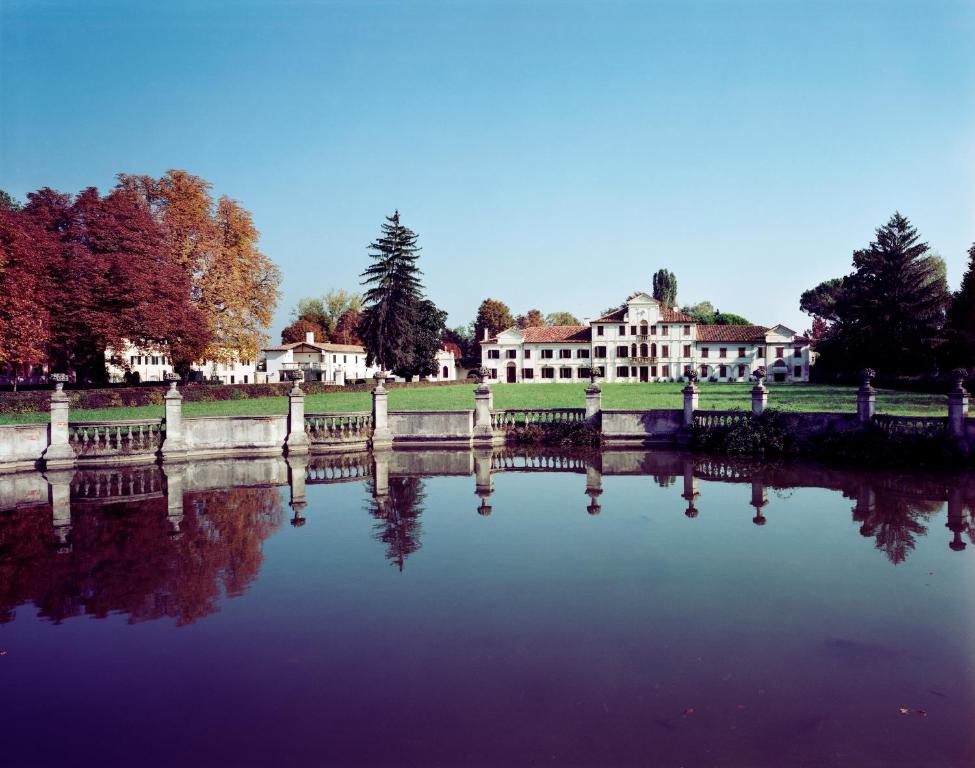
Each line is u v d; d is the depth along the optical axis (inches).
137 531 440.1
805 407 1304.1
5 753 188.5
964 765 176.9
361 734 195.3
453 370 3880.4
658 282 4576.8
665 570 339.9
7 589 325.4
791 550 373.4
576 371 3508.9
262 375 3376.0
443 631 267.6
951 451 665.6
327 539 412.8
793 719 200.4
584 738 191.3
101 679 233.0
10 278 1096.2
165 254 1537.9
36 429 742.5
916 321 2181.3
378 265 2482.8
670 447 878.4
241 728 200.4
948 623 269.1
